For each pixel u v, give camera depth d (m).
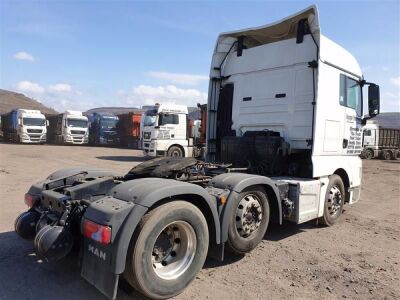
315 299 3.80
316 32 6.04
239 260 4.84
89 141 37.44
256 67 6.89
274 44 6.65
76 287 3.88
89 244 3.52
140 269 3.42
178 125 19.70
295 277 4.35
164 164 4.93
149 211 3.57
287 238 5.90
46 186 4.55
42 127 33.09
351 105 7.07
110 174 5.19
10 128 35.88
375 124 29.86
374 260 5.04
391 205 9.19
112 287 3.26
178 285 3.72
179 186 3.77
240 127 7.12
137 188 3.67
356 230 6.55
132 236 3.43
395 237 6.19
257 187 4.87
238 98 7.18
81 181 4.57
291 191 5.61
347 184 7.20
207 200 4.07
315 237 6.01
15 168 13.96
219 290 3.93
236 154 6.47
